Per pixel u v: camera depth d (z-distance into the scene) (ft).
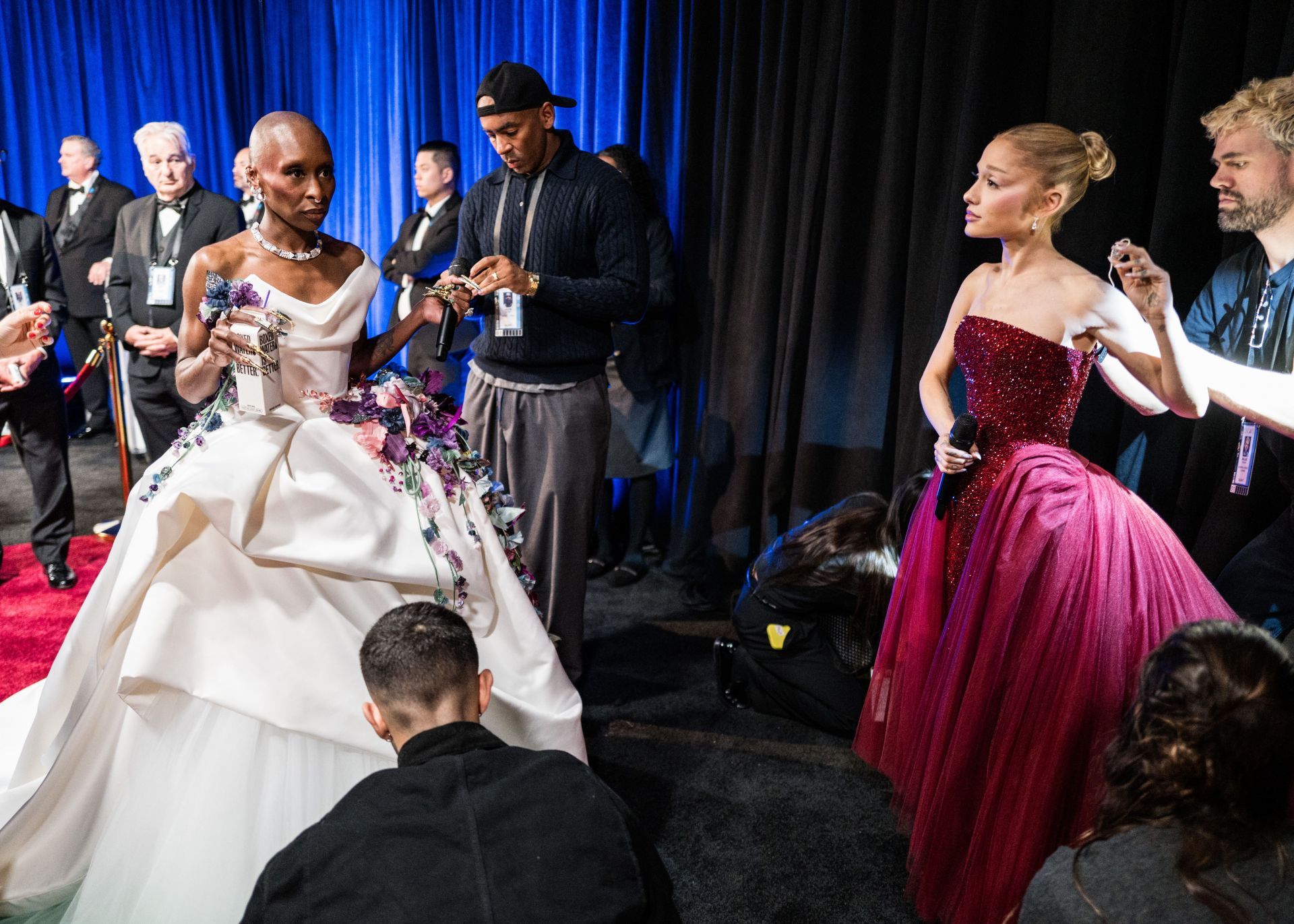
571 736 7.52
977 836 6.55
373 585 6.81
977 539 6.92
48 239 12.05
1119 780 3.88
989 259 9.60
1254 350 6.97
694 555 13.26
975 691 6.64
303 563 6.46
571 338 9.37
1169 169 7.77
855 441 11.05
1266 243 6.76
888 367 10.73
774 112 11.32
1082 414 8.80
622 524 14.83
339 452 6.92
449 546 7.07
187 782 6.43
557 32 13.78
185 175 13.35
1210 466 7.84
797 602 9.44
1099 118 8.25
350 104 18.49
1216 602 6.44
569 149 9.46
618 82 13.24
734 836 7.98
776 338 11.89
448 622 4.78
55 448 12.17
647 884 3.98
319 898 3.74
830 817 8.25
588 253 9.45
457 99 16.19
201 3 21.07
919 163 9.91
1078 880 3.65
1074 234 8.43
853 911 7.16
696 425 13.19
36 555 12.38
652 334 12.48
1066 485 6.59
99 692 6.56
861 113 10.57
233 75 21.50
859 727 8.25
